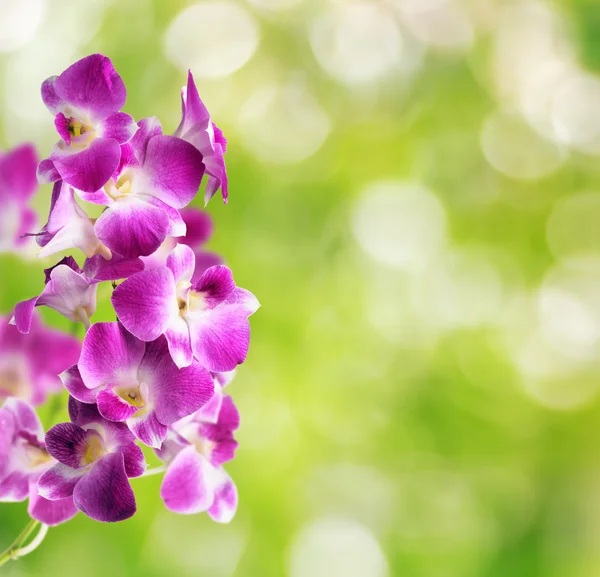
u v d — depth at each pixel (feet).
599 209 7.86
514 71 7.75
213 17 6.70
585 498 7.55
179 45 6.55
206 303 3.21
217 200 6.02
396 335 7.18
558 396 7.84
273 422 6.11
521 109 7.82
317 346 6.42
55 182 3.20
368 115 7.25
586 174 7.96
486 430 7.14
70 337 3.46
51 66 5.92
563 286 7.98
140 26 6.30
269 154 6.79
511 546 7.18
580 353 7.93
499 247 7.79
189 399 3.18
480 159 7.59
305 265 6.51
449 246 7.65
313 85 7.19
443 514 6.96
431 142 7.43
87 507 3.16
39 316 3.46
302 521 6.25
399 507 6.88
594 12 6.63
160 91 6.34
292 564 6.12
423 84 7.42
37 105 5.75
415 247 7.33
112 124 3.19
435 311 7.45
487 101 7.61
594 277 7.93
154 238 3.18
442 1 7.51
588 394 7.86
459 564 7.00
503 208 7.79
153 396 3.19
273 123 6.90
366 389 6.67
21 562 4.85
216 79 6.73
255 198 6.35
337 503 6.52
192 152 3.21
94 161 3.16
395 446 6.78
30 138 5.68
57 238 3.20
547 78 7.73
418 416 6.89
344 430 6.52
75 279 3.21
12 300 4.76
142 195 3.21
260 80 6.97
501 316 7.75
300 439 6.23
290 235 6.47
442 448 6.94
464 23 7.55
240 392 5.97
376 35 7.34
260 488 5.97
